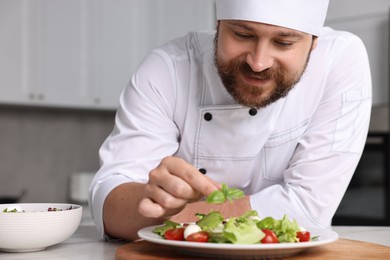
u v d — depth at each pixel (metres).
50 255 1.02
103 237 1.21
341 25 3.19
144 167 1.31
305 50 1.18
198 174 0.98
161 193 0.99
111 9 3.43
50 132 3.65
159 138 1.35
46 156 3.64
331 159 1.32
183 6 3.60
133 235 1.17
